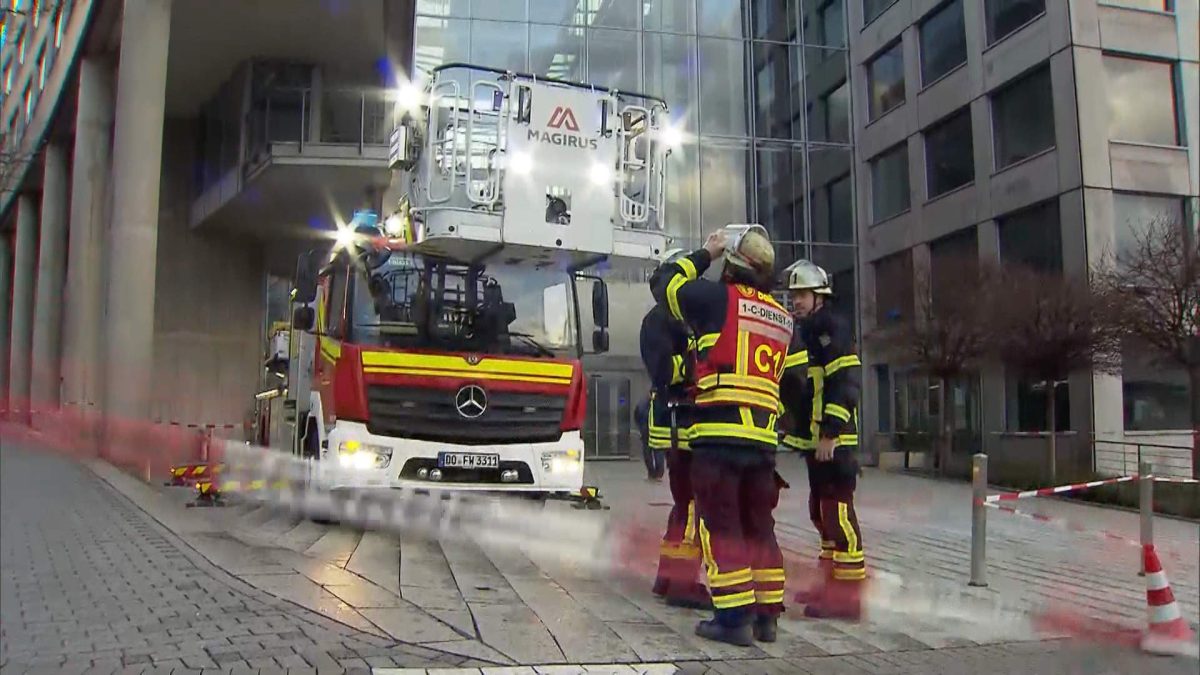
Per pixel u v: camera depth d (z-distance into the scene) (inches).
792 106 936.9
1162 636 215.5
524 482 323.3
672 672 179.3
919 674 189.6
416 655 178.9
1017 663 202.2
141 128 743.7
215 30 845.8
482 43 807.7
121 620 197.6
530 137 327.0
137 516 362.9
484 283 336.8
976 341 649.6
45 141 1209.4
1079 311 592.4
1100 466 689.0
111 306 729.6
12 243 1733.5
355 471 306.2
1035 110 770.8
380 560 276.1
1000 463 721.0
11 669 164.7
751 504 208.2
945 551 353.1
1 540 296.8
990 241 804.6
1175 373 673.6
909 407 883.4
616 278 366.6
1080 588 287.1
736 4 915.4
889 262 901.8
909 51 904.3
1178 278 556.7
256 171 863.1
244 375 1075.9
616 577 269.6
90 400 914.1
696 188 879.1
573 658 183.2
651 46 869.2
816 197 935.0
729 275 210.2
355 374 311.6
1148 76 757.9
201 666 167.5
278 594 222.4
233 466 474.3
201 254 1074.7
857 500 546.6
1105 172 723.4
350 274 323.6
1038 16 762.8
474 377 320.5
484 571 267.7
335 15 819.4
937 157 880.9
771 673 183.6
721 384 201.9
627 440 805.9
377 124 873.5
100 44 941.8
